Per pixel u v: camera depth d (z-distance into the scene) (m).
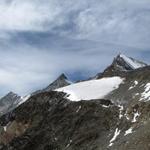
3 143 179.75
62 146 153.88
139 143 118.88
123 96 157.62
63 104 170.12
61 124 161.75
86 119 155.12
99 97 166.12
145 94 148.75
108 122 148.00
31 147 163.88
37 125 170.88
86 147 144.25
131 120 138.75
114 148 128.00
